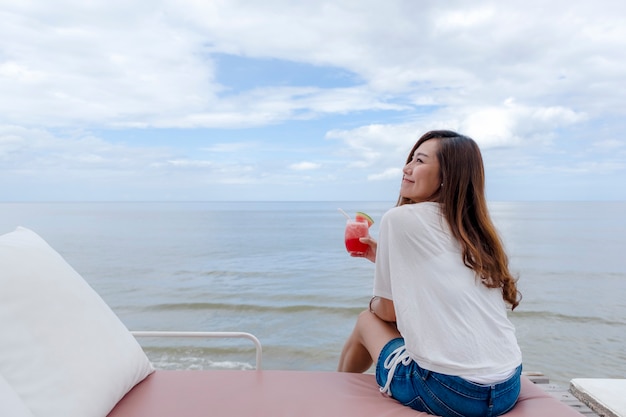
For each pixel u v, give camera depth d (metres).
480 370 1.25
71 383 1.12
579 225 39.25
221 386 1.52
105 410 1.22
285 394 1.46
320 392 1.48
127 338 1.49
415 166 1.57
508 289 1.43
